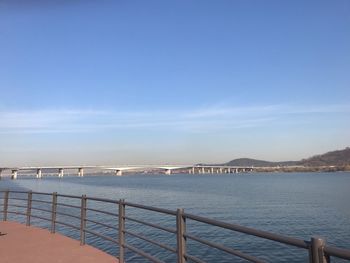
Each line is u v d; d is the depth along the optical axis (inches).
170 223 1408.7
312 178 7721.5
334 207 2130.9
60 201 2573.8
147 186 5132.9
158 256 915.4
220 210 2042.3
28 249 430.3
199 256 930.7
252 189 4077.3
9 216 1583.4
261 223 1553.9
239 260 888.9
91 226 1373.0
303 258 899.4
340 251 139.2
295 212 1913.1
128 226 1353.3
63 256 390.3
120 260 350.6
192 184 5669.3
